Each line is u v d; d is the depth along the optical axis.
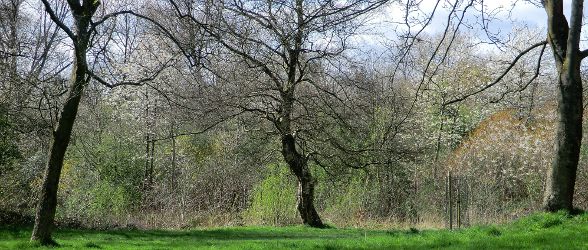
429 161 29.92
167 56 24.73
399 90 20.88
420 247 11.31
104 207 25.67
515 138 26.94
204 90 19.66
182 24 14.68
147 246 14.20
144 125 29.45
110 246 14.10
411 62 12.53
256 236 18.75
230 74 19.91
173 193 26.61
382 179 26.11
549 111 25.77
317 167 26.39
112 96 28.77
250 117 22.16
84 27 13.75
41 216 13.86
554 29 14.16
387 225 23.48
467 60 30.23
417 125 30.91
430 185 25.67
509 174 26.50
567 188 13.74
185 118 20.75
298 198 23.19
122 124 30.47
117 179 28.16
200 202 26.58
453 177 23.23
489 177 26.39
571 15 13.61
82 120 27.38
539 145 25.48
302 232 20.48
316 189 26.80
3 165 20.91
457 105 31.45
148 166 30.00
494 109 32.22
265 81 21.39
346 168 24.30
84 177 27.81
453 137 32.72
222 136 29.25
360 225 23.94
